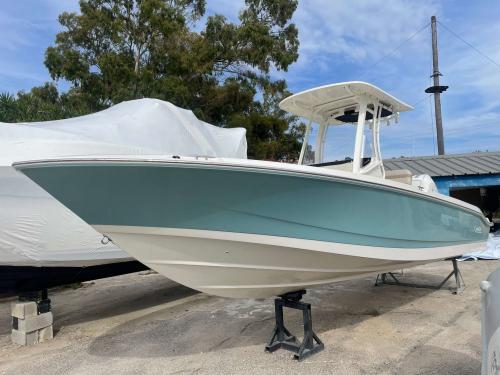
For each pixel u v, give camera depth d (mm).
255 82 17969
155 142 5348
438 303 4980
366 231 3402
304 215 3102
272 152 15883
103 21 16000
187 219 2955
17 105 8727
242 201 2932
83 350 3971
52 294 6480
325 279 3648
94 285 7059
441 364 3209
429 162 12586
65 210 4441
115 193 2908
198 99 16516
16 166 3092
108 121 5277
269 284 3434
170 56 15641
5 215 4191
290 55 17438
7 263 4246
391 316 4535
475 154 13211
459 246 4770
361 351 3559
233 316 4785
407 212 3742
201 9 17984
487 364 1806
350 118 4605
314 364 3314
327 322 4414
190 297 5980
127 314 5223
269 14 17656
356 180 3197
